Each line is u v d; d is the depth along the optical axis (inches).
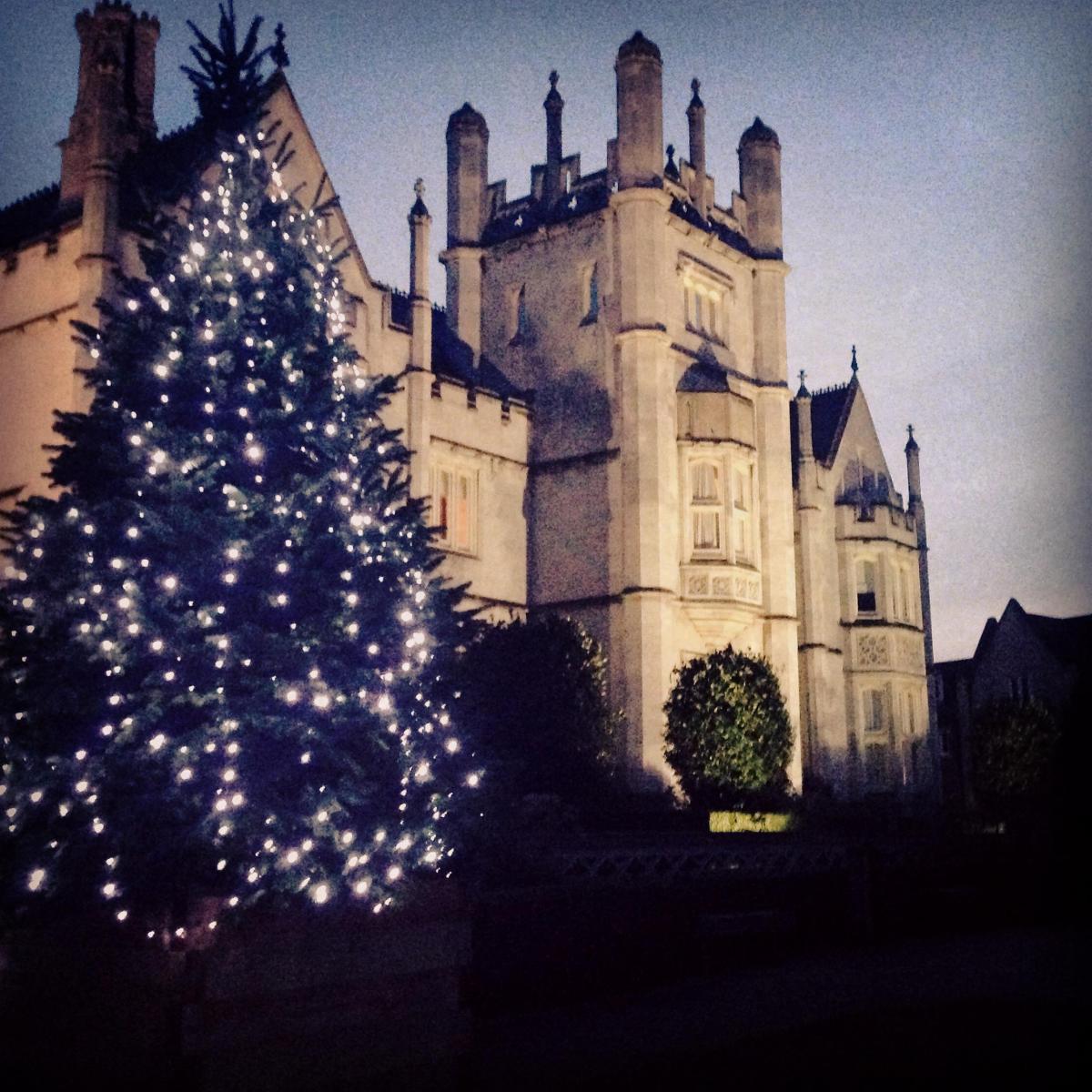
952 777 2220.7
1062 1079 366.0
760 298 1387.8
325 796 446.0
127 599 448.1
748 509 1280.8
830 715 1472.7
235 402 510.9
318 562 505.7
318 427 524.7
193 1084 355.6
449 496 1173.1
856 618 1601.9
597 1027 451.5
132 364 527.8
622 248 1231.5
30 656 487.2
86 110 988.6
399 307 1250.6
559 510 1241.4
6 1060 445.7
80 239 897.5
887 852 697.6
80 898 439.8
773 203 1411.2
